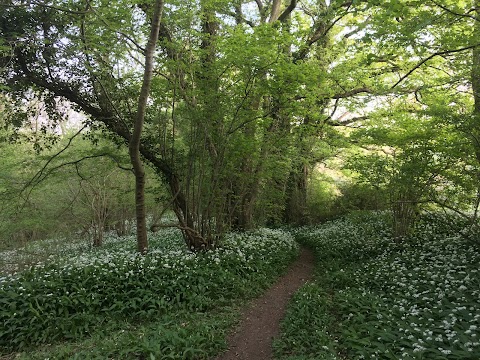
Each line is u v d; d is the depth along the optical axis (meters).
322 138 17.09
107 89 11.38
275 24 9.98
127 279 9.29
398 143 10.68
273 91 10.41
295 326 7.42
